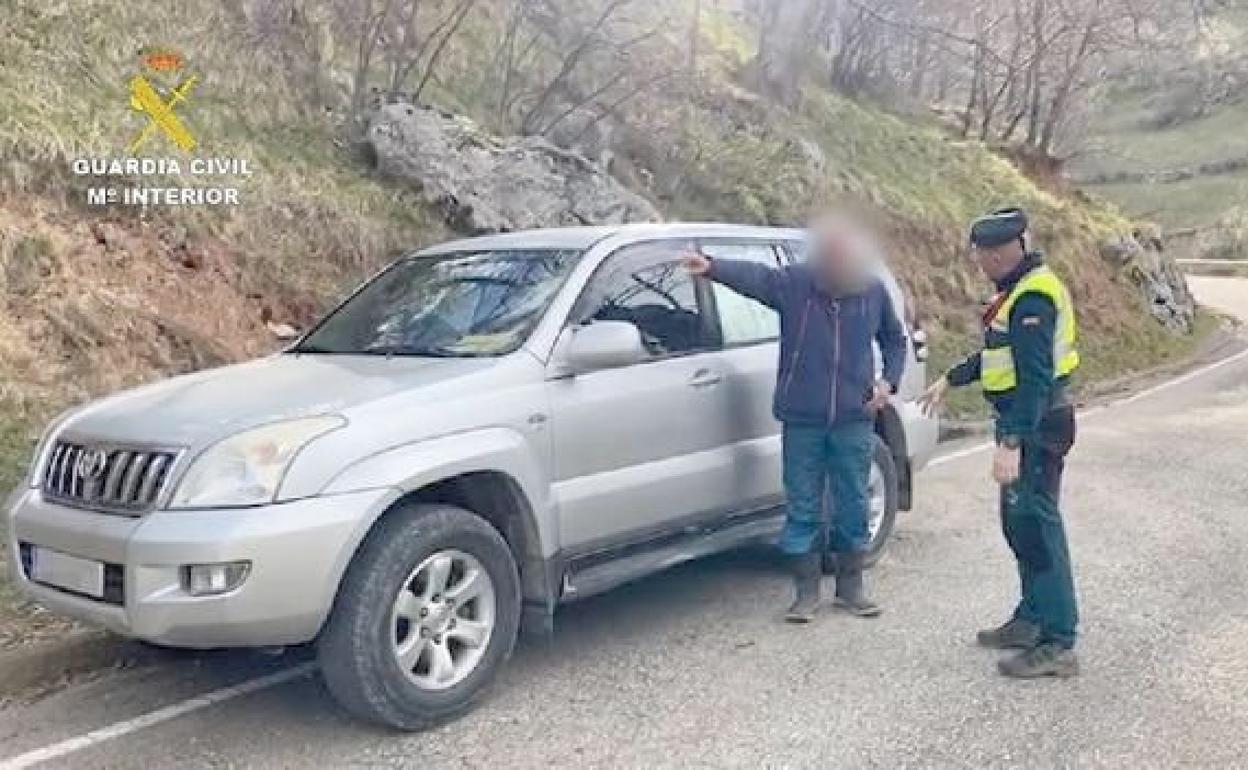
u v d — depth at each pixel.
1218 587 6.47
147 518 4.32
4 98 9.23
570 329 5.38
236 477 4.32
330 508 4.35
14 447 7.35
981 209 21.16
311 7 12.38
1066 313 5.16
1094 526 7.91
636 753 4.45
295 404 4.64
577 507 5.24
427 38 12.70
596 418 5.34
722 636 5.78
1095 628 5.81
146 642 4.95
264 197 10.21
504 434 4.94
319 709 4.93
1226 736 4.52
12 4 10.05
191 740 4.63
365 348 5.62
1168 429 12.36
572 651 5.58
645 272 5.90
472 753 4.47
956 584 6.64
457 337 5.43
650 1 20.45
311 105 11.84
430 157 11.48
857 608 6.05
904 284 17.16
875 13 20.98
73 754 4.50
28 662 5.16
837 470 5.91
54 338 8.23
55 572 4.59
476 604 4.86
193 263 9.43
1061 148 31.02
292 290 9.91
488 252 6.05
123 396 5.12
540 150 12.05
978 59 24.64
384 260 10.73
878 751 4.43
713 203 15.58
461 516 4.77
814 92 21.36
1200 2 32.53
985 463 10.55
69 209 9.04
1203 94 68.44
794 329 5.81
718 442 5.99
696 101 17.39
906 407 7.17
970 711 4.80
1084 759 4.34
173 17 11.09
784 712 4.81
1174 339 22.86
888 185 19.33
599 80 15.56
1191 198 59.81
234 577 4.22
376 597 4.48
